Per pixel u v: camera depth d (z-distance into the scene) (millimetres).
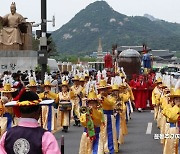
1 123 12328
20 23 32469
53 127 16625
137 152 13648
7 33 32188
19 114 5684
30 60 31484
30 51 31562
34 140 5457
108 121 12477
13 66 31469
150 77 27469
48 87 16719
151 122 21062
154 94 18547
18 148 5453
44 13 21031
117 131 14203
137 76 27609
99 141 10898
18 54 31562
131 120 21953
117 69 25156
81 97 19562
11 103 5785
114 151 12680
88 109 10648
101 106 11266
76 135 17141
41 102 5789
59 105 17938
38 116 5723
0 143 5539
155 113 20828
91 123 10633
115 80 14086
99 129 10914
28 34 33062
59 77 27266
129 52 32438
